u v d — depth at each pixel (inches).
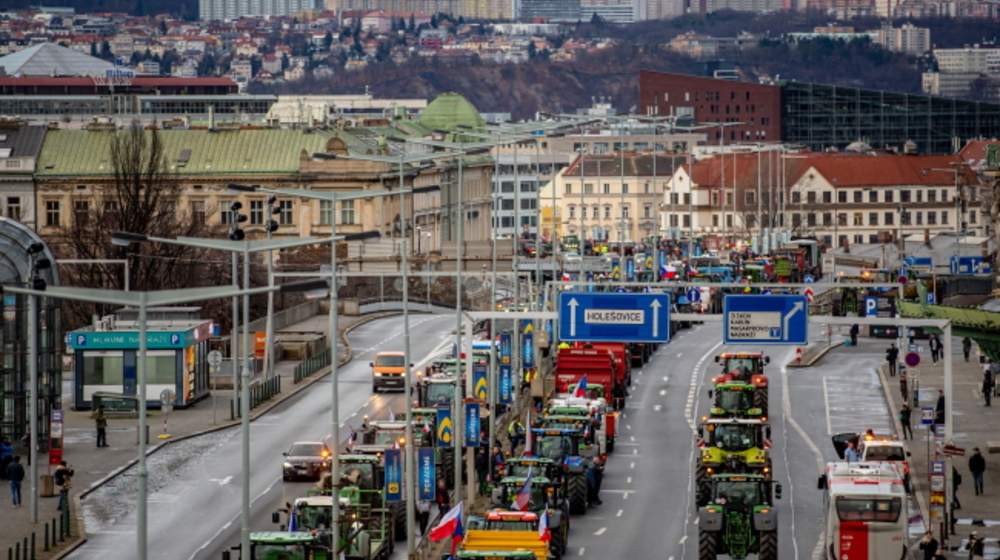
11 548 5295.3
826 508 5216.5
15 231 7514.8
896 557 4817.9
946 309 6840.6
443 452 6309.1
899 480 4938.5
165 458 7160.4
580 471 5984.3
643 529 5767.7
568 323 6535.4
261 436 7696.9
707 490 5812.0
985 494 6338.6
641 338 6476.4
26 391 7199.8
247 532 4320.9
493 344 7524.6
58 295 3565.5
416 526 5841.5
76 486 6496.1
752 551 4985.2
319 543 4591.5
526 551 4448.8
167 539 5585.6
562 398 7170.3
